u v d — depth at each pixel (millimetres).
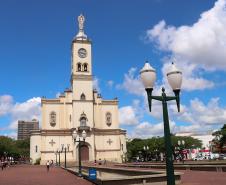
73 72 112938
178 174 27609
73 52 114438
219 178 30641
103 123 115125
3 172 64875
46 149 108875
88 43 115625
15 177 47594
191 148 140625
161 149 128125
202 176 34094
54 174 54000
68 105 113250
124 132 117125
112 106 117125
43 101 111875
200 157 118312
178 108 12172
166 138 12180
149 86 12102
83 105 111688
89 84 113312
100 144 112812
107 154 112625
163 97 12375
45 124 110688
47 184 34375
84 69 114000
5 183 36500
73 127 109750
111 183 25438
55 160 108375
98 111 115562
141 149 133125
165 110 12320
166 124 12250
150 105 12109
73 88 112188
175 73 12039
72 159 108688
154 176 26578
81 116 110625
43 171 66000
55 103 112750
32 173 58750
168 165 11969
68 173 56094
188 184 26734
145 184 26203
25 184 34969
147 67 12133
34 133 112000
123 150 115562
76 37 115438
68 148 109125
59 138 110250
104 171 50781
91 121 111062
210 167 42844
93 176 34594
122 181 25656
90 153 109062
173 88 12195
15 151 158750
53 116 111562
